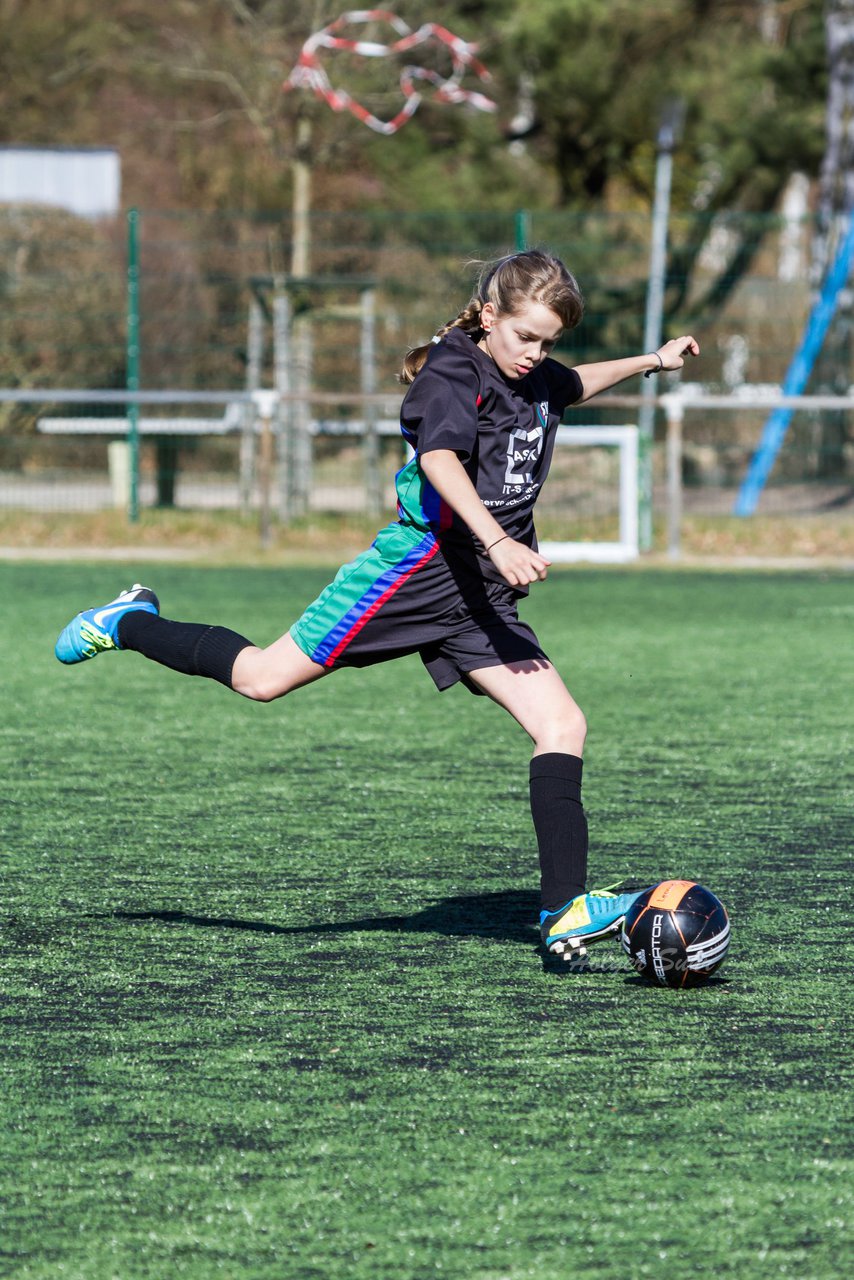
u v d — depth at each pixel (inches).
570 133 3312.0
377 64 2694.4
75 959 515.2
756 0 3181.6
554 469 2225.6
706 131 3213.6
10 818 719.1
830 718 974.4
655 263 2269.9
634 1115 385.1
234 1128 378.0
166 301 2669.8
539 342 460.8
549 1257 317.4
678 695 1053.8
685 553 2004.2
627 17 3080.7
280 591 1593.3
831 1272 311.4
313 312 2257.6
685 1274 310.8
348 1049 430.6
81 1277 311.3
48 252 2637.8
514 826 706.8
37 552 1962.4
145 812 732.7
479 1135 373.4
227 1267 314.5
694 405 1987.0
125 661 1200.2
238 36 2805.1
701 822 713.6
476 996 477.1
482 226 2906.0
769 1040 437.7
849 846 669.3
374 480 2207.2
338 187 3373.5
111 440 2662.4
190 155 3491.6
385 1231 327.9
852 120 2534.5
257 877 620.1
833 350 2369.6
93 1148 367.2
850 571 1835.6
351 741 904.9
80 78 3708.2
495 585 483.5
